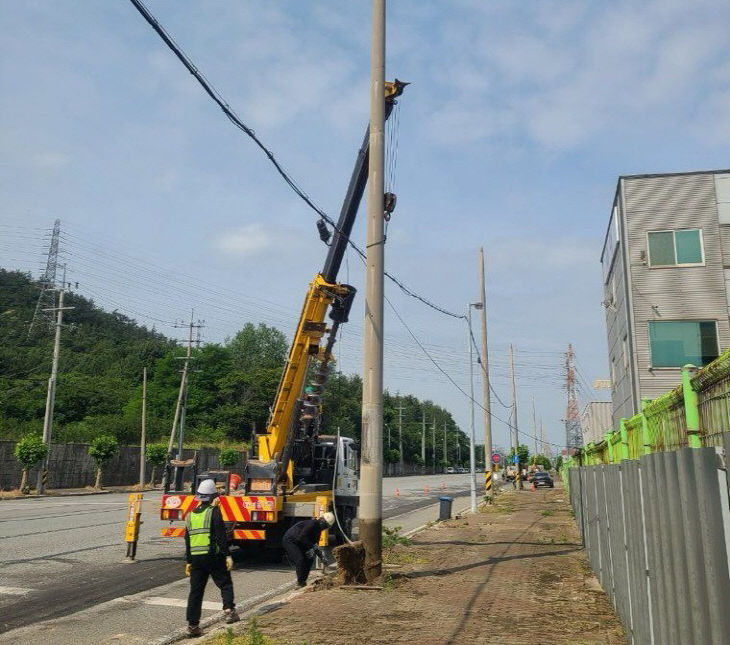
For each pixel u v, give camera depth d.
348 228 13.91
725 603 3.39
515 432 51.22
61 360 80.06
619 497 7.63
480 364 34.22
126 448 50.00
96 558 12.91
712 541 3.50
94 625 7.90
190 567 7.61
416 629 7.37
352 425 87.62
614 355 26.39
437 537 16.80
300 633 7.22
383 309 11.28
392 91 12.99
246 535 12.58
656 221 21.81
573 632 7.25
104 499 33.47
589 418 46.84
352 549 10.10
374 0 11.95
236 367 97.81
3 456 38.28
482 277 35.25
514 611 8.27
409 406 162.62
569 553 13.64
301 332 13.78
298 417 13.75
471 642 6.83
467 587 9.89
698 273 21.22
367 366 11.03
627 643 6.81
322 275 13.87
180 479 13.70
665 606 4.87
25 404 66.62
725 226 21.30
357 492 16.50
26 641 7.20
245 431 82.06
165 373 86.00
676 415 5.60
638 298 21.52
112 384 80.12
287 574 11.98
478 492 47.00
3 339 80.50
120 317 110.81
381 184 11.55
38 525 18.62
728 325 20.78
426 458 149.00
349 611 8.28
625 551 7.10
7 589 9.83
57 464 42.72
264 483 12.89
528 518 23.16
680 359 20.89
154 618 8.29
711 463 3.55
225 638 7.00
